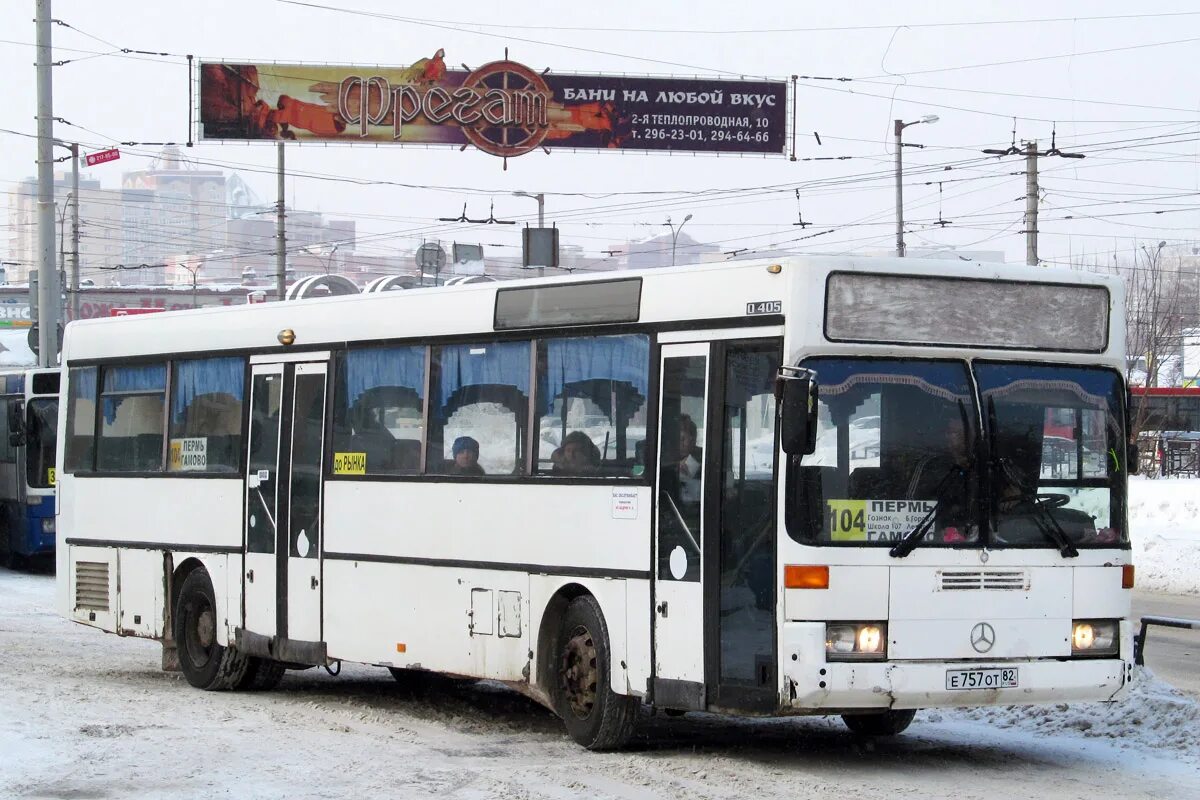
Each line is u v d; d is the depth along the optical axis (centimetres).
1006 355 973
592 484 1059
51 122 2914
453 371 1189
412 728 1152
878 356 947
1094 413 992
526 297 1133
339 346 1292
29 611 2119
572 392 1088
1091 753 1023
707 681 967
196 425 1440
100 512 1545
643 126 4956
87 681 1424
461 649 1159
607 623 1043
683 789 899
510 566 1120
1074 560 967
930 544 936
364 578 1248
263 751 1026
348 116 4944
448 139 4972
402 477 1218
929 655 930
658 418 1019
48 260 2906
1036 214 3691
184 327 1464
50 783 908
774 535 928
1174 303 7169
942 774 952
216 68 4872
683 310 1010
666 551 1003
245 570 1365
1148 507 3575
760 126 4934
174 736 1084
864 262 950
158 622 1460
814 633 912
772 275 954
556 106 4969
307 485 1307
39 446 2720
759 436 949
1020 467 964
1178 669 1457
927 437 948
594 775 948
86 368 1588
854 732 1117
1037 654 953
